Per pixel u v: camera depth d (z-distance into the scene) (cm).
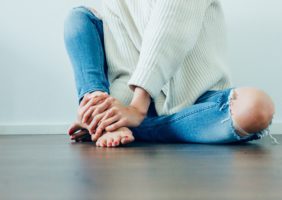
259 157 79
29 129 180
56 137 155
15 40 183
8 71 183
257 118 95
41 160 76
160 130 112
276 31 173
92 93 104
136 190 48
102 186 50
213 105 101
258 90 98
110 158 78
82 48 112
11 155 85
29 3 182
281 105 173
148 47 99
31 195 46
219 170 63
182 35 100
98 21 124
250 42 174
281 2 173
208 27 116
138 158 78
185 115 106
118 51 121
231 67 174
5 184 52
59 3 182
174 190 48
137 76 98
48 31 182
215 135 103
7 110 182
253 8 174
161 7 101
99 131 100
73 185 51
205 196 45
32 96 182
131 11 119
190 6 102
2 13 182
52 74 182
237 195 45
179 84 112
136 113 99
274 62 174
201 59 114
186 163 71
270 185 51
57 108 182
